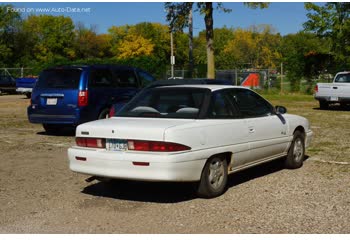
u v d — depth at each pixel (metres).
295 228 5.33
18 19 70.25
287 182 7.51
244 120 7.23
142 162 6.09
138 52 70.12
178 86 7.32
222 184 6.76
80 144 6.70
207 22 21.45
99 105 12.66
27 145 11.26
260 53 62.34
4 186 7.33
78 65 12.84
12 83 37.19
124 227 5.41
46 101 12.63
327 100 21.52
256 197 6.63
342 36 32.47
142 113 6.99
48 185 7.39
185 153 6.14
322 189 7.04
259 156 7.54
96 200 6.55
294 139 8.47
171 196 6.73
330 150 10.41
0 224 5.52
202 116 6.66
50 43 74.56
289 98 29.58
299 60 34.00
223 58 58.91
